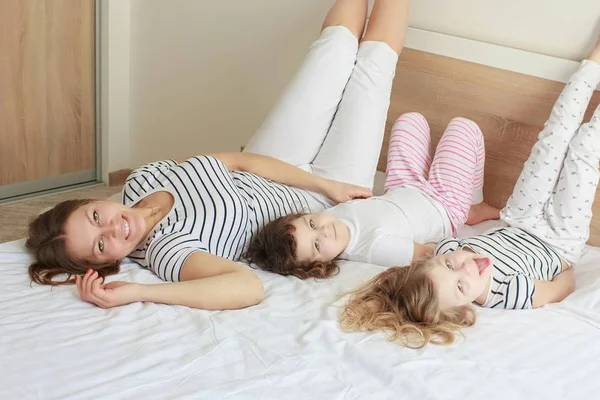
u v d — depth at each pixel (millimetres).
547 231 1850
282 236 1715
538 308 1608
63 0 2850
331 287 1619
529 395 1231
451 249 1765
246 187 1880
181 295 1435
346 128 2117
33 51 2816
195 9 2875
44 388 1106
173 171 1794
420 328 1417
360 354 1289
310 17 2553
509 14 2111
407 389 1205
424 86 2289
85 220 1539
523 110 2094
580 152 1830
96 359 1202
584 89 1870
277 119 2133
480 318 1519
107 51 3039
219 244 1696
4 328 1273
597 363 1374
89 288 1409
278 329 1377
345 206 1953
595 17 1952
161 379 1161
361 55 2164
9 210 2844
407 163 2127
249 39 2756
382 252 1800
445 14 2238
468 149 2045
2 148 2848
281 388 1177
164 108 3121
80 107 3086
